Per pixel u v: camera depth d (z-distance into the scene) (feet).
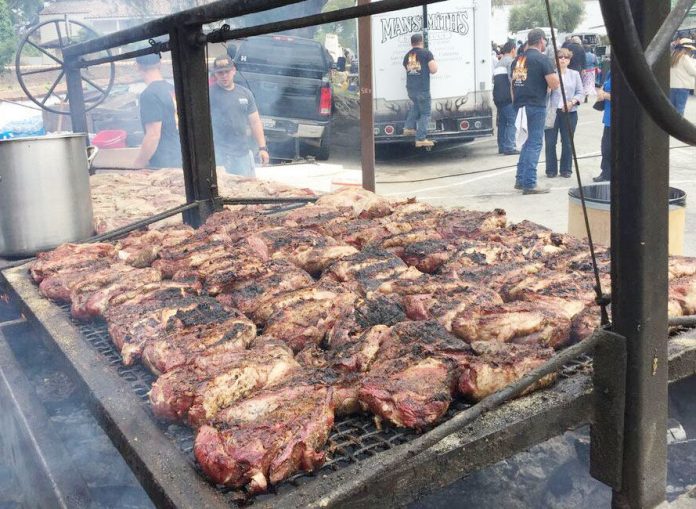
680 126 4.45
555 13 123.95
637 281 5.69
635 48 4.13
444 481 5.51
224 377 6.18
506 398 5.65
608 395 6.07
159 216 12.96
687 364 6.86
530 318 7.38
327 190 21.24
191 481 5.26
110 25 52.54
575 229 13.55
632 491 6.14
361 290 8.70
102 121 34.73
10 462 8.79
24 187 11.52
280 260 9.94
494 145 49.78
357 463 5.34
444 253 9.90
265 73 38.50
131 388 6.86
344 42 75.20
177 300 8.50
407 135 41.98
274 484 5.30
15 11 52.21
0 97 45.03
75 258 10.68
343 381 6.44
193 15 12.07
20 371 8.40
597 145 45.39
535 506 8.63
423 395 6.08
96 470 8.89
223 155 23.22
